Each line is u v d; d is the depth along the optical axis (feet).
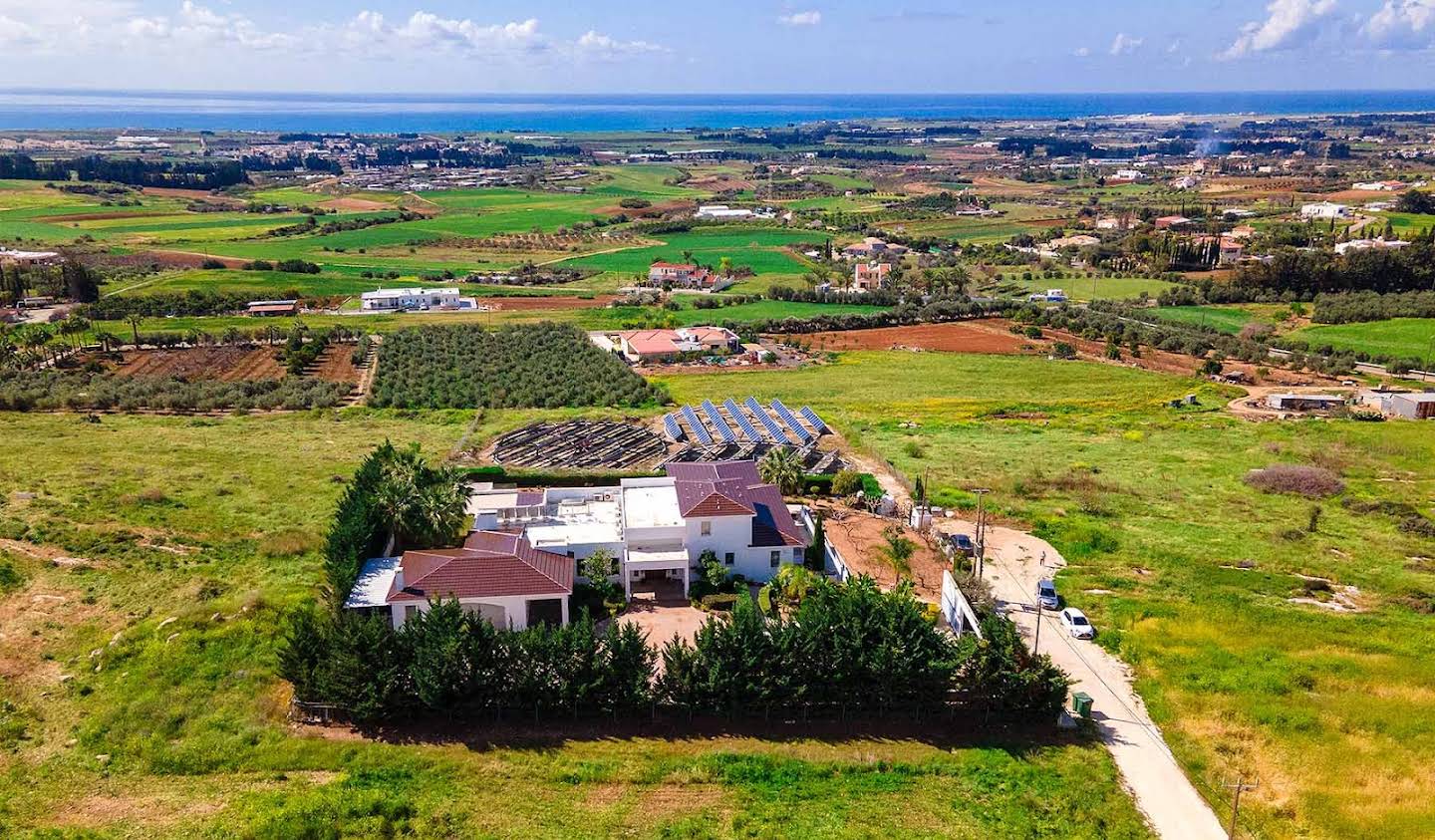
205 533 241.55
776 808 147.13
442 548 219.41
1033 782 155.33
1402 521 277.23
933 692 170.19
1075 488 306.55
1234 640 205.57
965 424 393.70
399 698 163.02
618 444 343.67
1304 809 152.05
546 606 202.28
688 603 214.69
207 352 513.86
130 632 187.21
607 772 153.79
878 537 256.73
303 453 327.67
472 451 333.83
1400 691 186.60
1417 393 428.56
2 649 179.22
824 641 171.73
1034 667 172.24
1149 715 177.68
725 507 220.43
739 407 408.67
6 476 274.98
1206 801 153.79
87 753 154.92
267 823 136.67
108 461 303.48
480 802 146.30
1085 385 479.41
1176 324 623.36
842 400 441.68
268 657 181.47
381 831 138.51
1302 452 349.20
